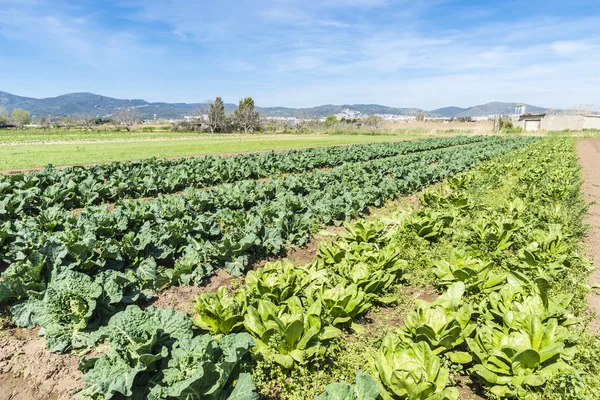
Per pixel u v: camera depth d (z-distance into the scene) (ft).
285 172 76.13
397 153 114.42
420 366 12.94
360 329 18.38
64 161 87.30
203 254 25.99
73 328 17.66
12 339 18.11
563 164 71.92
